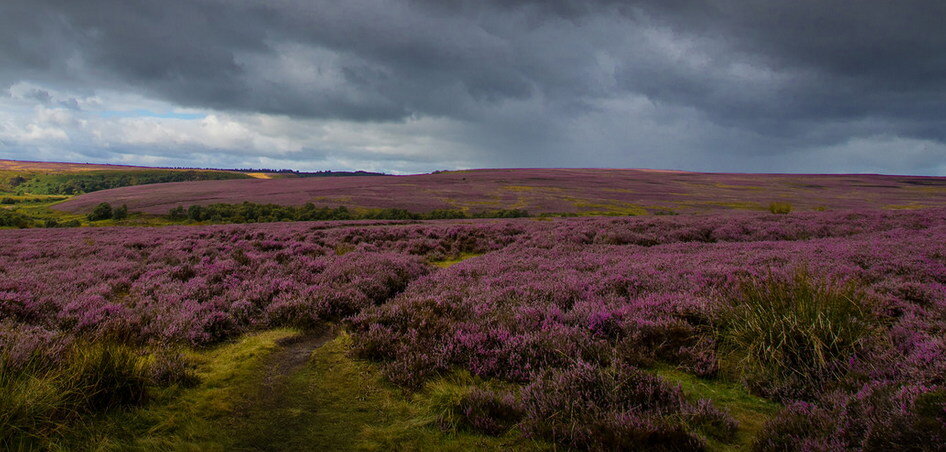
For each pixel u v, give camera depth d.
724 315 5.71
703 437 3.51
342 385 4.81
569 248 15.51
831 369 4.42
